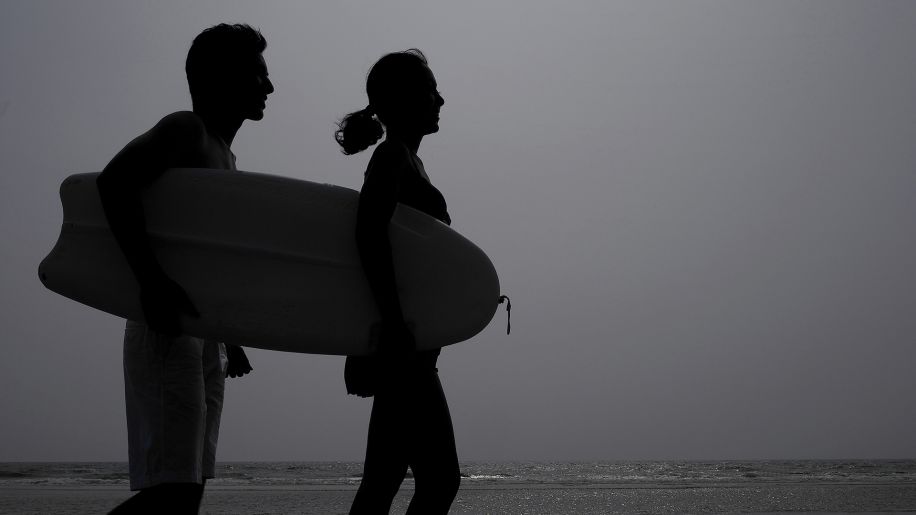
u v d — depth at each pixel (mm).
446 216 1991
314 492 9023
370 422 1952
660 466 64750
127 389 1806
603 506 6395
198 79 1911
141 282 1622
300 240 1739
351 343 1721
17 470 41562
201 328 1684
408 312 1767
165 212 1706
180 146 1721
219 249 1712
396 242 1785
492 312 1829
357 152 2109
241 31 1946
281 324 1700
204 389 1879
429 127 2070
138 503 1715
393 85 2006
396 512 5348
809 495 7867
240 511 5887
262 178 1767
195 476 1740
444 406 1954
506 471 48312
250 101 1953
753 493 8305
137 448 1758
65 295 1724
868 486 10430
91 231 1724
